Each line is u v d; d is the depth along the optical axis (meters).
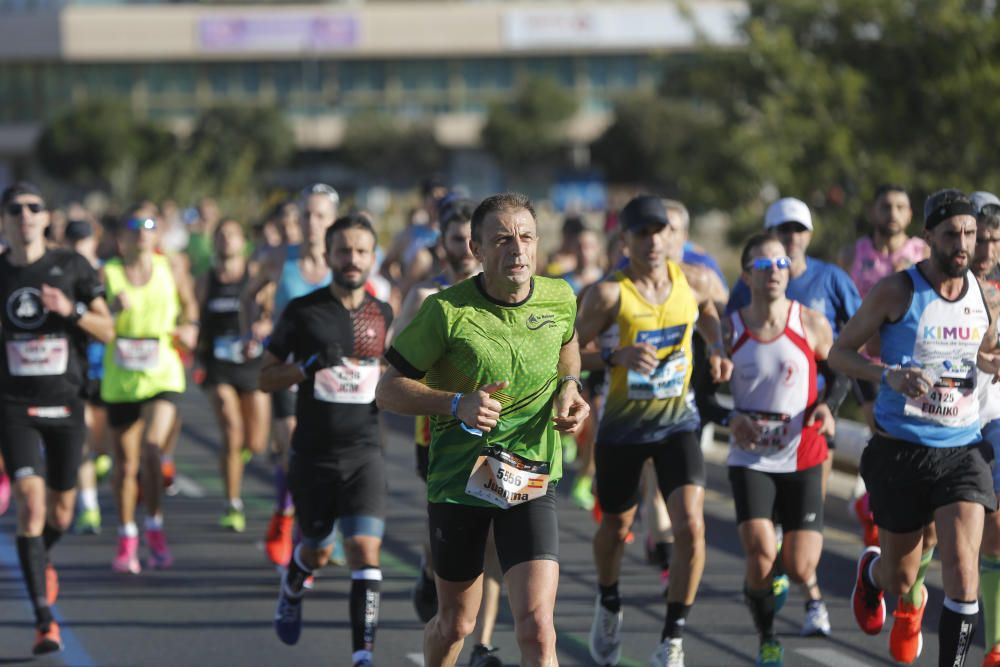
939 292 16.11
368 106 193.75
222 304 28.64
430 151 184.50
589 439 30.14
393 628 20.95
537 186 191.12
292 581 18.69
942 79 51.72
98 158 169.00
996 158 51.91
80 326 19.97
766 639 17.92
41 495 19.56
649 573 24.42
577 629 20.75
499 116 184.62
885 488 16.50
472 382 13.76
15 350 19.77
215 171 143.88
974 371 16.30
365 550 17.47
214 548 26.92
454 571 14.12
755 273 18.11
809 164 53.44
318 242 24.16
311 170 196.12
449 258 20.19
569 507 30.67
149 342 25.14
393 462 37.56
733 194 63.06
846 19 54.94
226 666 19.06
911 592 17.59
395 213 137.50
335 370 18.05
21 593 23.58
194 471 36.38
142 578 24.47
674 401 18.47
